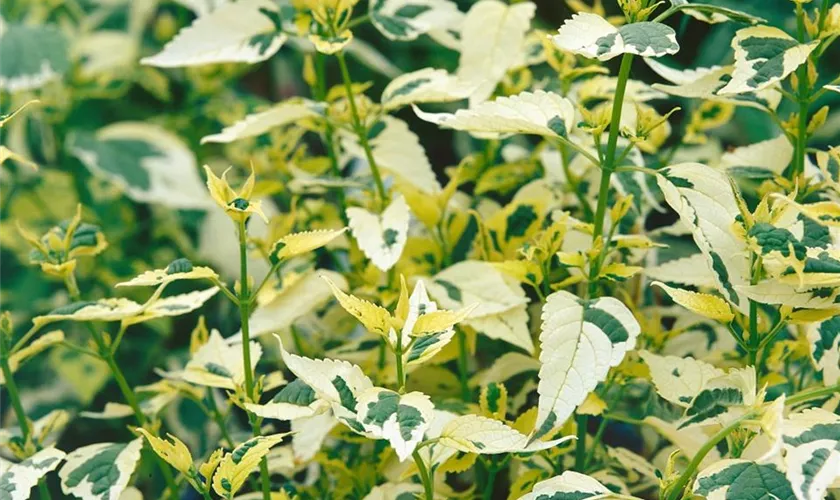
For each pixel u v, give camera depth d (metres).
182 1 1.79
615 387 1.30
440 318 1.06
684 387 1.14
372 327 1.07
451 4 1.34
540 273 1.21
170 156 2.02
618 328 1.09
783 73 1.09
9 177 2.00
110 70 2.09
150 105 2.24
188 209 2.04
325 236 1.12
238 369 1.20
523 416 1.18
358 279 1.34
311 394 1.11
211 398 1.30
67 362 1.88
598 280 1.17
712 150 1.61
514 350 1.34
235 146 2.02
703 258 1.21
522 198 1.32
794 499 1.04
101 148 1.97
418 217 1.33
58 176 2.04
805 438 1.03
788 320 1.10
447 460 1.18
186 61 1.30
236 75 2.15
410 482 1.24
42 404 1.89
